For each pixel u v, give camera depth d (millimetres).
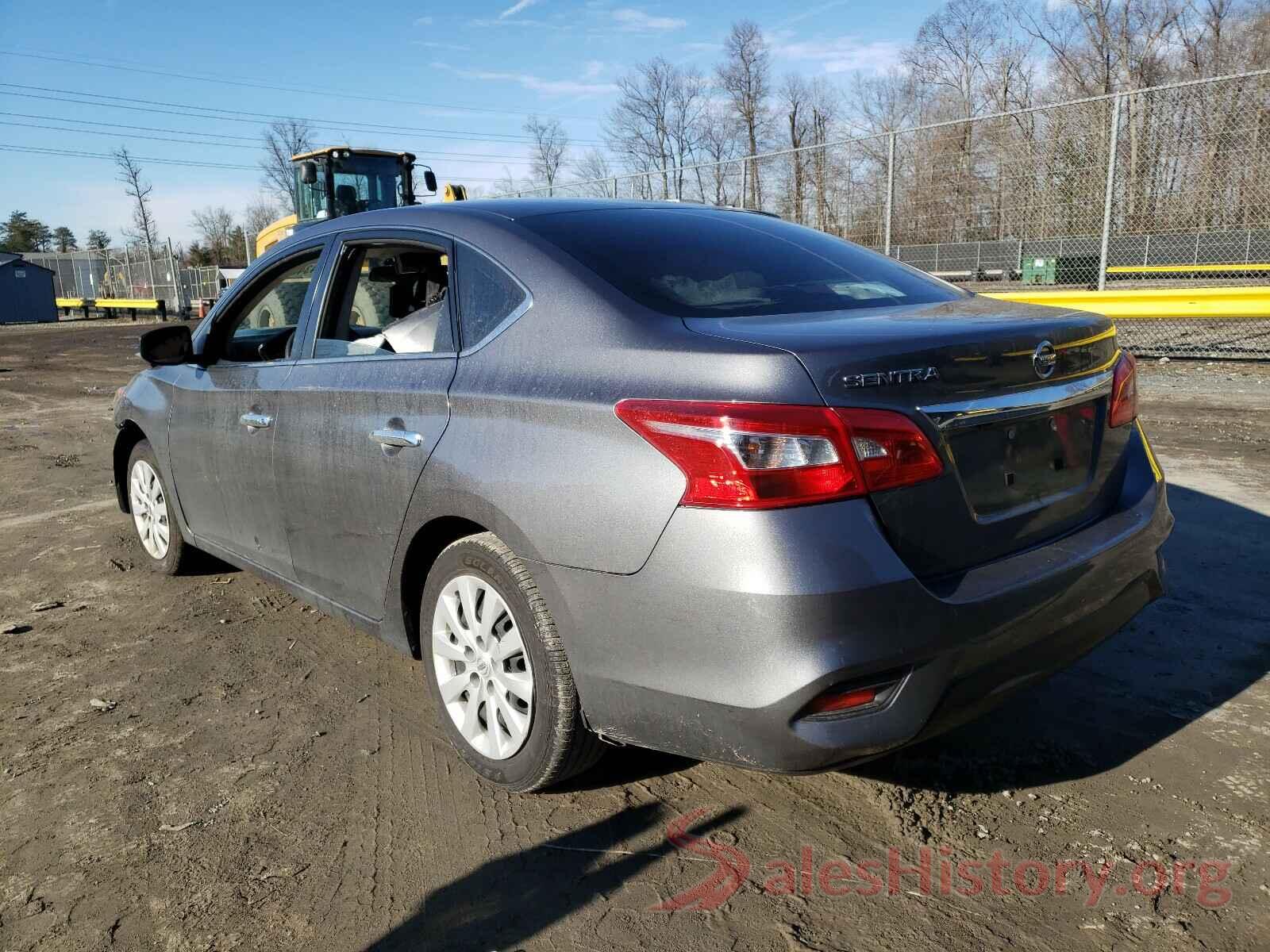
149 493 4699
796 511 2008
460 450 2574
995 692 2240
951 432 2180
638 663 2195
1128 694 3094
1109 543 2477
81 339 26047
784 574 1979
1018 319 2455
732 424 2033
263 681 3506
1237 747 2766
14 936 2186
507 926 2156
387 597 2980
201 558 4688
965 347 2211
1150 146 10117
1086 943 2035
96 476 7305
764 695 2008
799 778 2707
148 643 3902
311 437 3184
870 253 3367
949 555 2188
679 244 2867
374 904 2248
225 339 4008
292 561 3479
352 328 3246
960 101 44938
